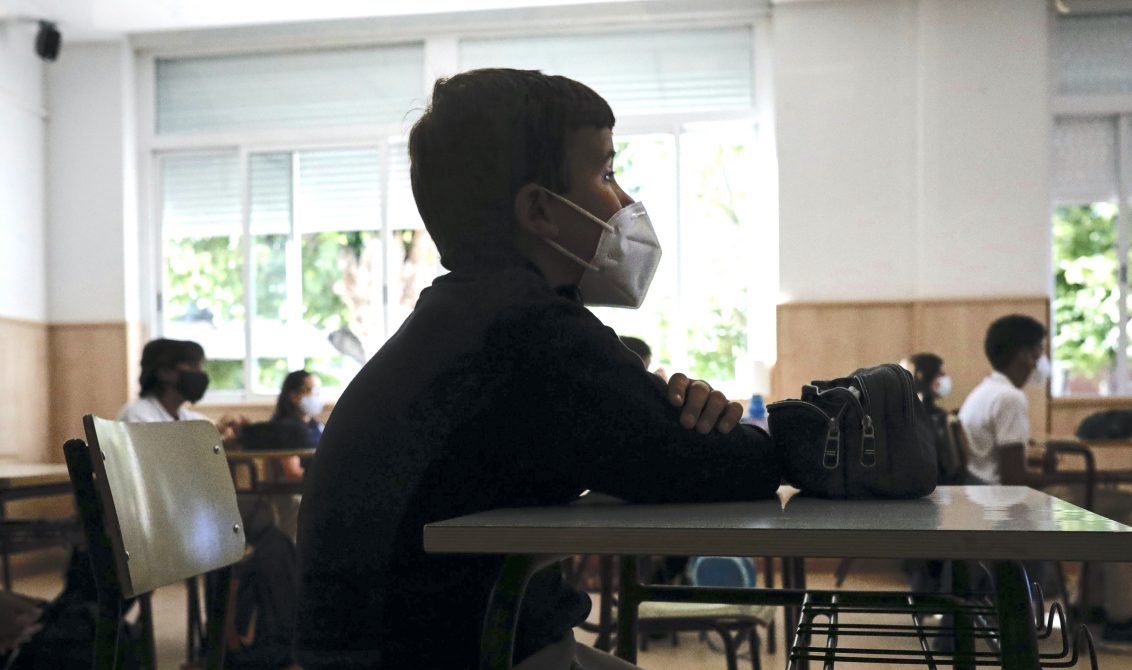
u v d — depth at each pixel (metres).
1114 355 7.23
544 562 0.91
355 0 7.40
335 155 7.99
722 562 3.63
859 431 1.09
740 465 1.06
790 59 7.36
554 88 1.16
